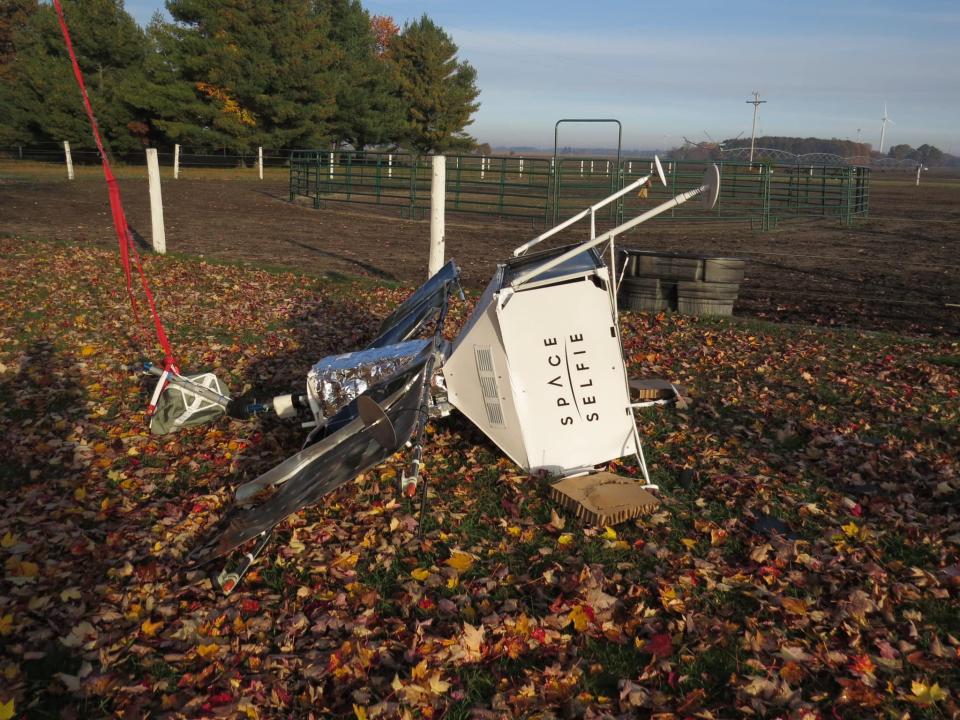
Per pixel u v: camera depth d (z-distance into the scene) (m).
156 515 4.82
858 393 7.11
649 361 8.24
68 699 3.25
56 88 46.81
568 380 5.18
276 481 4.67
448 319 10.03
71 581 4.06
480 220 24.50
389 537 4.52
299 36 49.53
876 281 14.06
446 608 3.81
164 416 6.08
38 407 6.54
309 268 14.41
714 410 6.64
